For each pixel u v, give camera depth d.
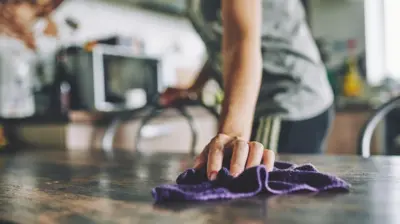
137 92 2.57
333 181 0.55
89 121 1.95
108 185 0.69
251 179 0.53
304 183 0.56
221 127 0.73
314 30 4.25
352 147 2.95
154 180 0.74
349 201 0.49
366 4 4.02
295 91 1.33
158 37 3.59
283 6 1.31
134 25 3.38
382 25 4.18
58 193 0.63
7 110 2.49
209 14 1.44
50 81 2.65
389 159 0.93
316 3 4.20
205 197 0.51
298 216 0.42
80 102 2.24
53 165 1.10
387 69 4.20
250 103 0.76
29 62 2.61
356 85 3.49
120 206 0.50
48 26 2.72
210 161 0.60
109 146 1.82
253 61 0.80
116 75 2.45
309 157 1.01
